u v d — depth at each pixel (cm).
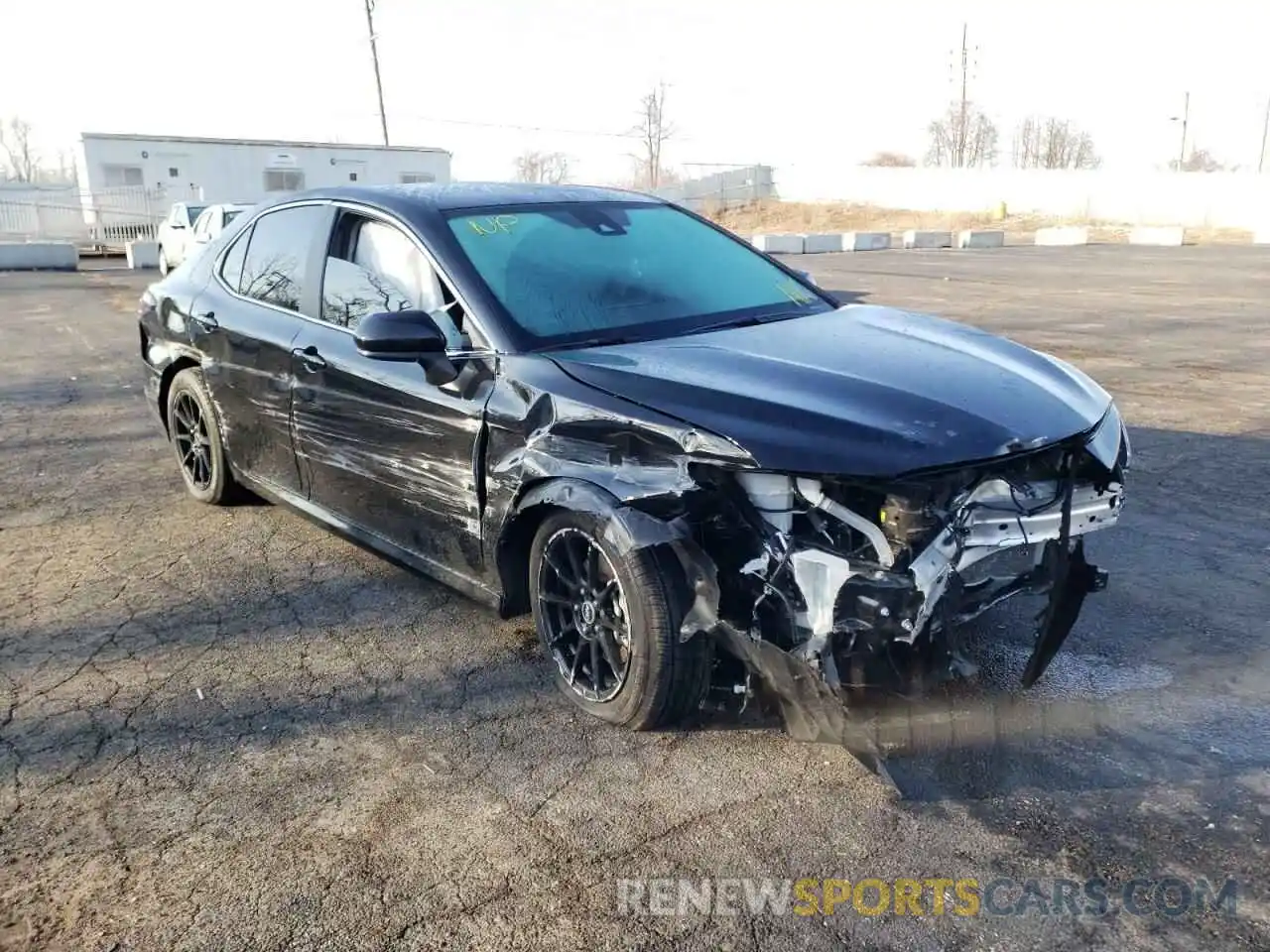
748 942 236
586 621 328
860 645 285
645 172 5841
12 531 531
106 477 625
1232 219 4028
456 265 374
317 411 427
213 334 500
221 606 431
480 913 247
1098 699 336
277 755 319
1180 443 649
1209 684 346
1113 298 1479
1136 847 264
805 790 292
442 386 359
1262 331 1123
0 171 8131
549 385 327
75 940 242
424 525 385
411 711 343
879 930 239
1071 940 234
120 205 3612
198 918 248
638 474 302
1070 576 328
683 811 285
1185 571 444
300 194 478
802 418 288
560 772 305
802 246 2948
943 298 1489
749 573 290
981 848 266
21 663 383
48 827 285
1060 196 4519
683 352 340
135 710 347
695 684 307
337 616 419
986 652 366
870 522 279
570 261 394
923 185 4919
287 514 548
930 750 303
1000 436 288
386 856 270
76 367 1012
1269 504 532
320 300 436
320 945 238
